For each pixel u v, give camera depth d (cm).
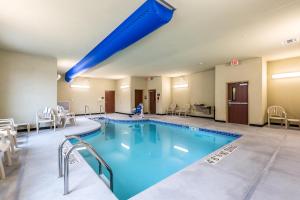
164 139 603
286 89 678
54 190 218
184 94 1117
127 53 601
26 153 359
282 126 675
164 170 354
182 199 197
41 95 616
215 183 234
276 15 335
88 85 1237
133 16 315
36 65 608
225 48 546
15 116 567
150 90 1268
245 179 247
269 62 722
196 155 441
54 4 293
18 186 227
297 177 255
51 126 630
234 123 758
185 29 398
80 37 443
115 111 1391
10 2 284
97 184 233
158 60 711
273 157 334
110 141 578
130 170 354
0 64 544
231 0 284
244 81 715
